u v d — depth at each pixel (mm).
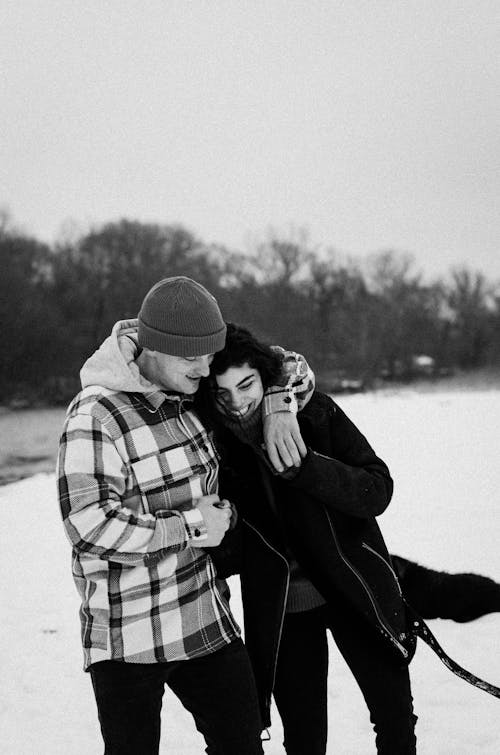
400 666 2176
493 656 3852
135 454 2010
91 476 1940
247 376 2104
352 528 2182
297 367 2205
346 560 2156
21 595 5902
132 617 1959
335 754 3035
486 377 54062
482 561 5594
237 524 2215
